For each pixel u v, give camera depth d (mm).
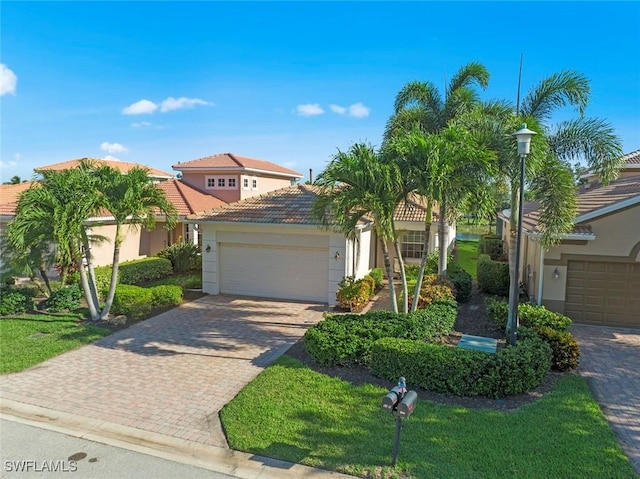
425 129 16203
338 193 10539
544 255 13414
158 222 22922
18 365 9609
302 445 6320
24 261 13875
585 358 10234
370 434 6543
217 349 10836
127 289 13969
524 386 7891
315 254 15758
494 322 12156
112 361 10016
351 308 14562
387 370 8430
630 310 12977
